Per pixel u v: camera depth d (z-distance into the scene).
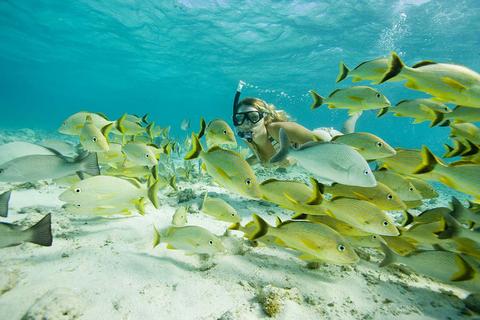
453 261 0.77
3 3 7.20
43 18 7.97
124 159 1.48
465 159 0.83
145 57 10.78
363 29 6.33
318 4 5.55
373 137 0.87
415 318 0.77
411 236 0.94
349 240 0.93
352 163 0.64
